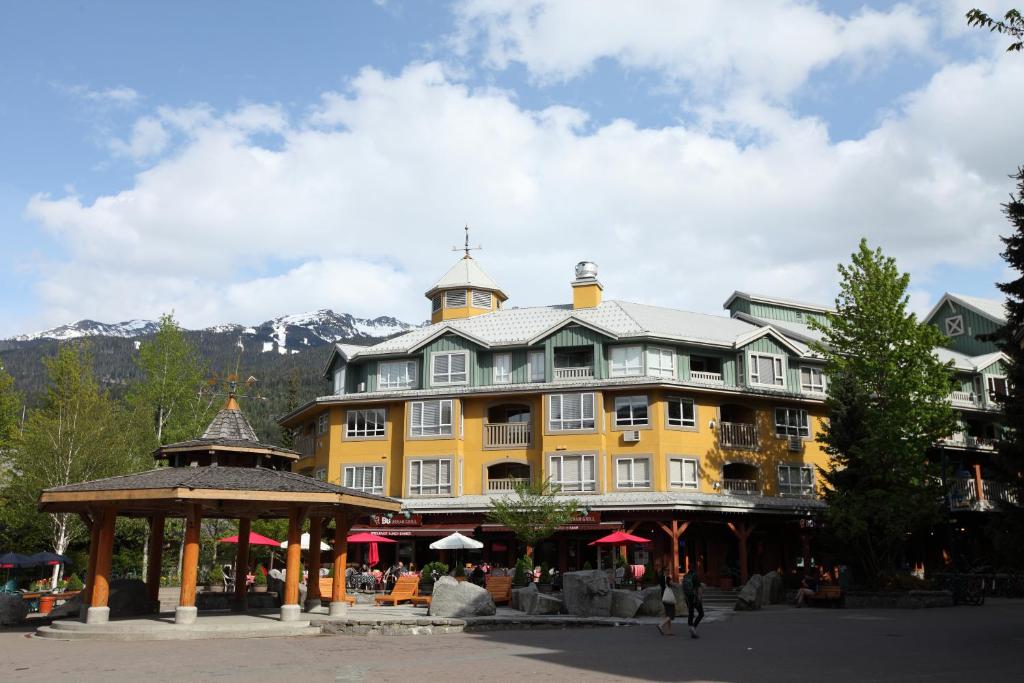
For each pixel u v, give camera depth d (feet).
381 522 151.74
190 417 202.08
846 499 124.16
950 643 63.31
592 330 155.43
